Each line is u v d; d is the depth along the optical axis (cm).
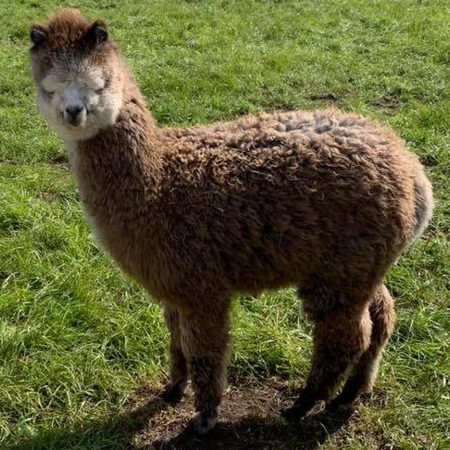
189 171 211
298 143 213
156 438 231
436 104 470
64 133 206
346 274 213
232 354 259
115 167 206
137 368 256
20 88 501
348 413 238
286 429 233
